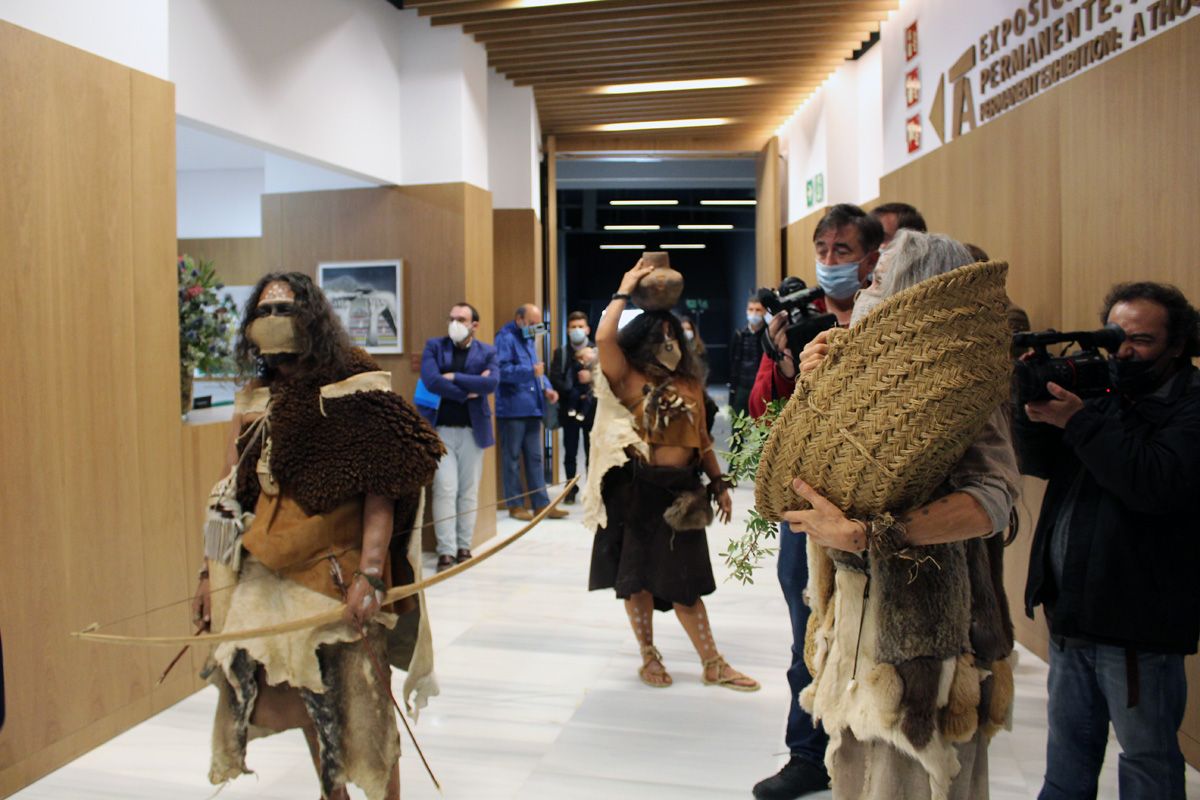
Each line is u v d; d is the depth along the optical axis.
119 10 3.26
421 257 6.31
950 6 5.04
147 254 3.35
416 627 2.38
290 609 2.10
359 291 6.38
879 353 1.39
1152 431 2.02
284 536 2.09
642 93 8.91
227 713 2.17
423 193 6.30
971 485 1.46
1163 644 1.99
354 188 6.38
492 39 6.62
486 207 6.69
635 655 3.92
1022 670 3.65
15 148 2.78
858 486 1.43
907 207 3.33
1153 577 2.00
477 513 5.89
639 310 3.64
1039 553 2.20
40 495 2.85
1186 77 2.84
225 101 4.45
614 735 3.09
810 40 7.42
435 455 2.21
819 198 8.87
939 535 1.44
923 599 1.52
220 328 3.99
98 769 2.87
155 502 3.36
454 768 2.85
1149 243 3.05
